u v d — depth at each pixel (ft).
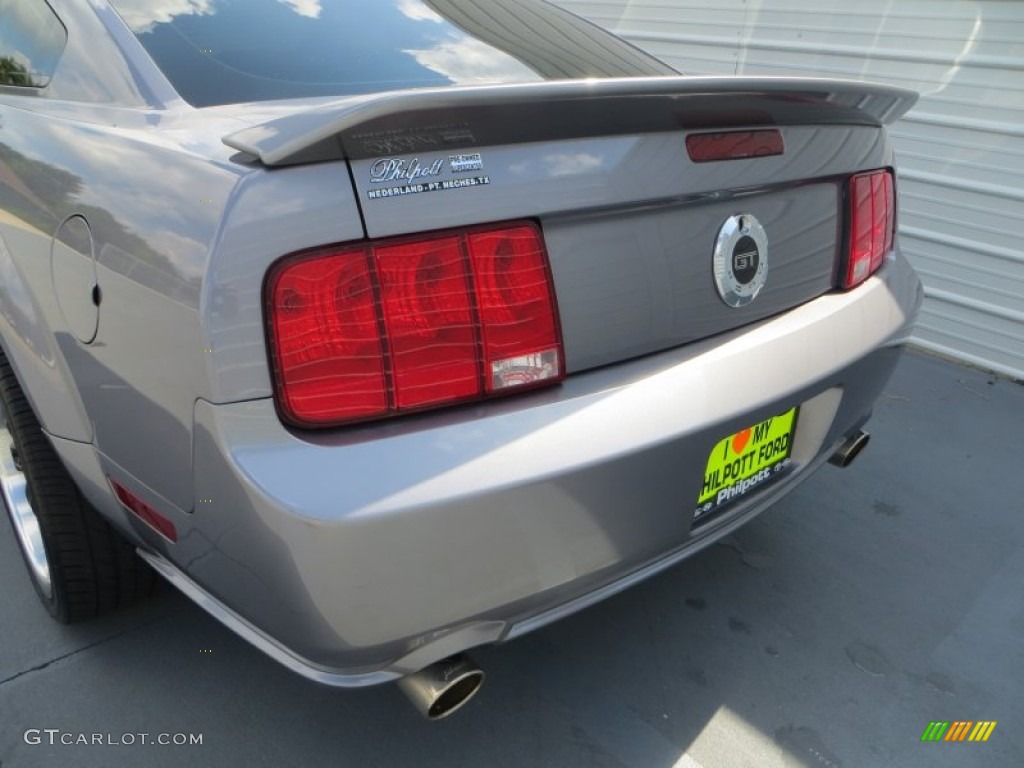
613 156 4.25
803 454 5.94
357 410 3.72
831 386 5.56
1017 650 6.75
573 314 4.23
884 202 6.27
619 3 16.05
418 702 4.27
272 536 3.61
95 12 5.33
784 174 5.16
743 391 4.75
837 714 6.01
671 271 4.62
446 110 3.56
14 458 6.19
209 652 6.20
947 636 6.86
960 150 12.34
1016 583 7.57
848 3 12.94
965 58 11.96
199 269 3.55
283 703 5.80
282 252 3.53
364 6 6.01
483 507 3.77
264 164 3.55
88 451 4.83
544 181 4.03
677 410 4.41
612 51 6.97
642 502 4.41
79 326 4.44
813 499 8.72
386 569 3.70
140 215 3.94
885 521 8.41
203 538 4.09
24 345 5.02
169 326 3.72
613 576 4.69
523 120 3.86
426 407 3.85
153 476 4.26
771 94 4.72
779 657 6.51
